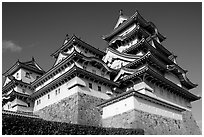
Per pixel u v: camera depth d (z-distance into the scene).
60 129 19.81
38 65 54.06
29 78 50.50
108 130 23.75
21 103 44.28
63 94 37.31
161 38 63.44
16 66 49.97
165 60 50.84
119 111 31.64
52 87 40.19
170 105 37.50
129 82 41.34
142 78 39.06
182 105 49.19
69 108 34.69
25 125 17.66
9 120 16.78
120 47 56.00
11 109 44.72
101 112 36.28
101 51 47.56
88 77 36.94
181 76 52.78
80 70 35.00
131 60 46.50
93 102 36.06
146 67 37.12
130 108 30.08
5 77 53.59
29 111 44.44
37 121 18.59
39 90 42.16
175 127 37.34
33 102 46.00
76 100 33.78
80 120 32.38
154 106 33.91
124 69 42.72
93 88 37.47
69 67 38.47
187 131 46.19
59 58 43.66
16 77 50.28
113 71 43.62
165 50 56.72
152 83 40.75
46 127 19.03
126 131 25.64
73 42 43.47
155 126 31.98
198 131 51.47
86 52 45.62
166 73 48.25
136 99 30.81
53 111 38.28
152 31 61.47
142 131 27.81
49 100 40.56
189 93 49.91
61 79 37.34
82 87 35.47
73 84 35.25
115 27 62.97
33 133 17.88
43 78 43.62
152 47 47.25
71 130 20.72
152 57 41.56
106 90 40.00
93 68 40.78
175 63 55.84
